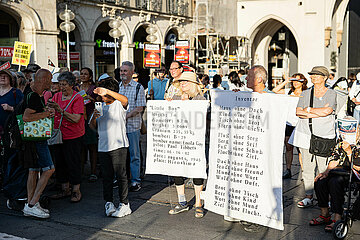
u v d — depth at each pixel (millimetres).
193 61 27297
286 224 5668
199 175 5820
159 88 9758
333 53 28031
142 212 6238
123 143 5949
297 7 26375
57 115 6664
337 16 28391
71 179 6754
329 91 5797
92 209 6441
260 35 29734
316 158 5984
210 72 19906
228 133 5441
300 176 8375
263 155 5141
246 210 5297
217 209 5578
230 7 26953
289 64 31000
